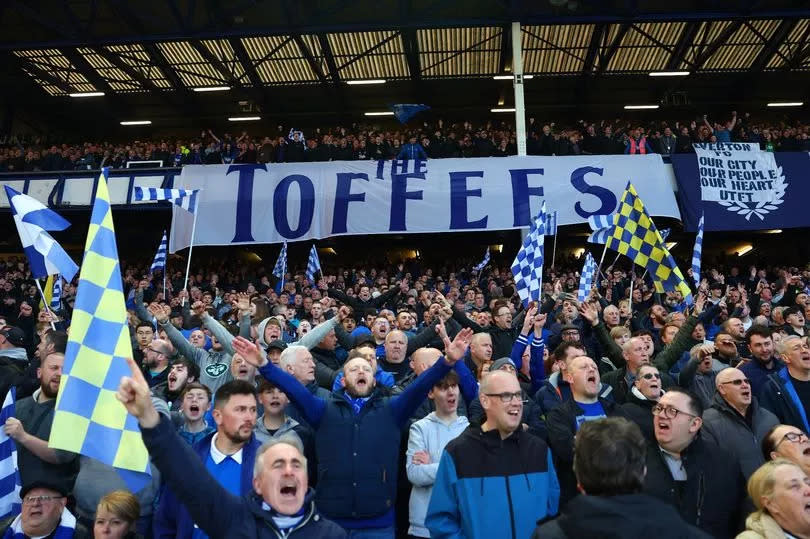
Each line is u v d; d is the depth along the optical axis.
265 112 24.61
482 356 5.64
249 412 3.40
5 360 5.71
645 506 1.95
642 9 18.05
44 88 23.25
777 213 14.88
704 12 16.53
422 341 6.30
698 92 23.55
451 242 20.45
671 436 3.33
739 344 6.88
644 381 4.17
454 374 4.25
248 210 15.62
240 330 6.12
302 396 3.89
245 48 20.31
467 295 11.26
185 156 17.09
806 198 15.00
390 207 15.34
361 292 11.00
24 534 3.28
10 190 6.12
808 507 2.71
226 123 25.97
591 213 14.92
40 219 6.14
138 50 20.52
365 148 16.67
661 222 16.86
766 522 2.80
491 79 22.73
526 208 15.02
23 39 19.78
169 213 18.19
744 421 4.05
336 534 2.64
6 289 13.99
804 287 11.84
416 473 3.92
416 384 3.89
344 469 3.81
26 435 3.78
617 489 2.02
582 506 1.97
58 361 4.35
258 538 2.52
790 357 4.86
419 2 18.31
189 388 4.37
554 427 4.14
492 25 16.73
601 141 16.00
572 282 13.31
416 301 11.99
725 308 9.91
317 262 11.57
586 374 4.18
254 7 18.38
